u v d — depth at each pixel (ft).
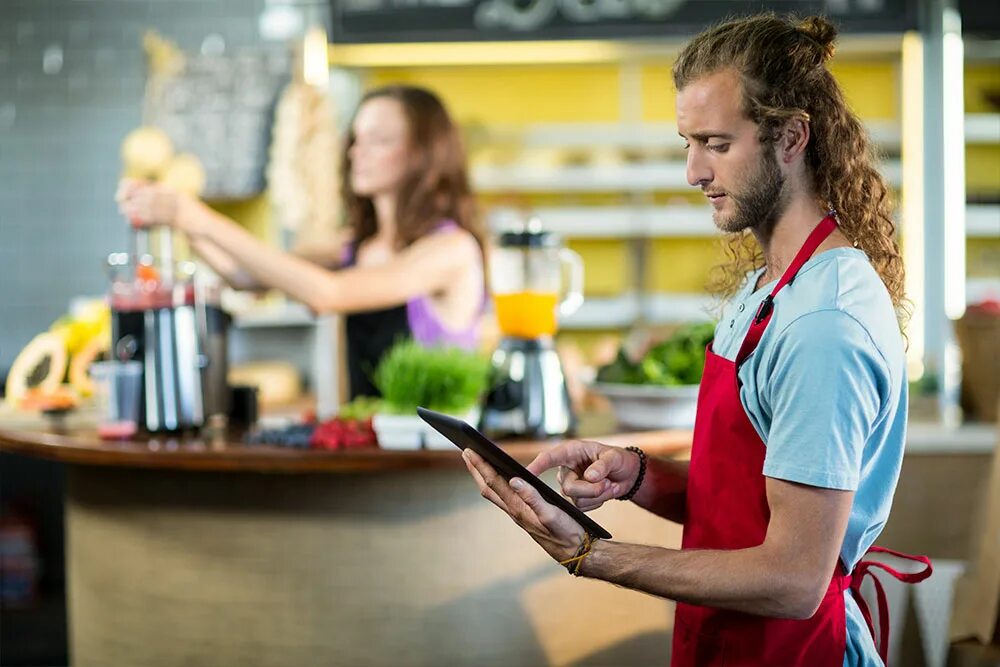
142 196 8.89
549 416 8.27
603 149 19.76
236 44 19.12
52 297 19.31
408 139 10.00
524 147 19.71
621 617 8.36
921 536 10.90
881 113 19.04
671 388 8.57
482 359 8.48
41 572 16.22
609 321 19.53
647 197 19.79
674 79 4.89
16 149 19.25
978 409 11.84
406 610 8.10
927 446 10.87
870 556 10.79
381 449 7.87
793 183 4.74
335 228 16.79
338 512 8.08
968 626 7.36
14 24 19.19
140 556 8.53
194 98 17.33
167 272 9.11
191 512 8.32
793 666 4.88
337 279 9.46
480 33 17.43
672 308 19.62
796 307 4.54
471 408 8.36
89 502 8.83
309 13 19.04
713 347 5.27
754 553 4.46
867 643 5.06
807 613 4.43
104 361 9.93
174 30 19.16
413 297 10.12
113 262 9.04
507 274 8.38
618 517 8.32
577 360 13.79
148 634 8.54
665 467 5.73
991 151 18.92
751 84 4.61
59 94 19.24
